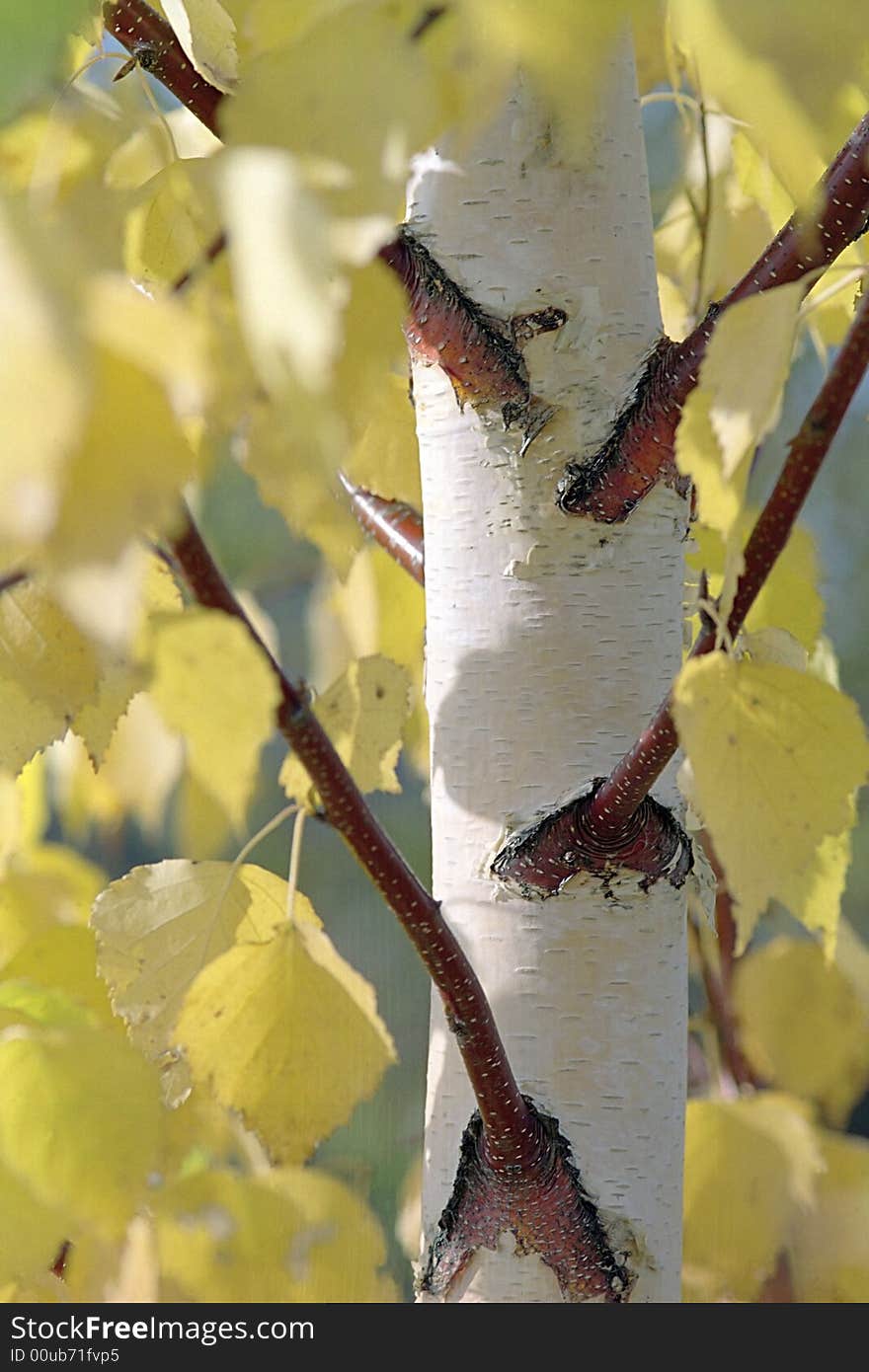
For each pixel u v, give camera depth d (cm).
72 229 86
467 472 100
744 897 92
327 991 100
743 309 90
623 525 99
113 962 100
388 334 89
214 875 101
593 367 99
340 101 87
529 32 87
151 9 93
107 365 75
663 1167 99
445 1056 99
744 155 108
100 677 94
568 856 98
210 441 97
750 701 92
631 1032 98
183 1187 100
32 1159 95
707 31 87
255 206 78
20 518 73
